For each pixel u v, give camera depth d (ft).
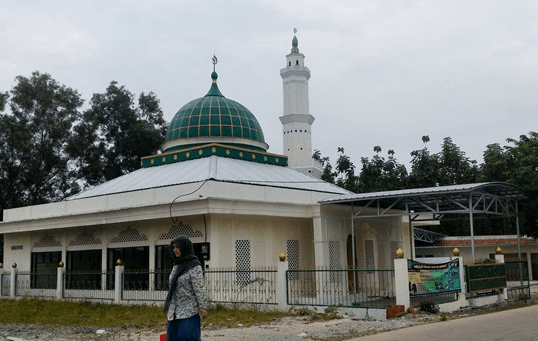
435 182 167.02
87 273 73.61
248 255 67.51
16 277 87.56
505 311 48.62
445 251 128.88
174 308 23.68
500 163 117.60
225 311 56.44
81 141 143.84
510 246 123.03
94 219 74.84
